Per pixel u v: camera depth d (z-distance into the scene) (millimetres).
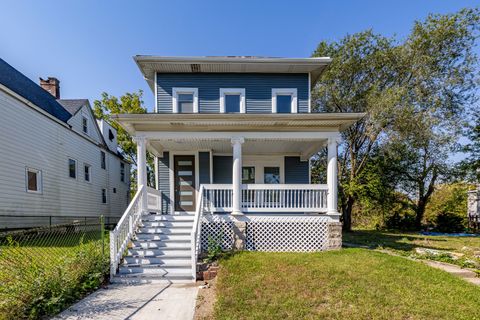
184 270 5359
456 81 13781
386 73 15188
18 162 9062
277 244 7191
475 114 15852
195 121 7215
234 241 7000
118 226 5582
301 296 3998
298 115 7043
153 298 4246
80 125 13578
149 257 5801
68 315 3617
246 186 7375
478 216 18781
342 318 3402
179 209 9680
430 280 4660
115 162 18000
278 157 10617
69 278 4242
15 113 8961
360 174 15438
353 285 4387
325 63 8852
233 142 7504
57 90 14906
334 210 7301
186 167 9820
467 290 4305
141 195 7176
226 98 9289
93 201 14633
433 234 14555
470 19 13883
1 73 10242
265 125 7520
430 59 13703
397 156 15305
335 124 7500
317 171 19234
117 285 4926
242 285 4387
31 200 9672
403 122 12984
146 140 7543
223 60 8555
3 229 8328
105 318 3533
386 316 3449
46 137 10609
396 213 18250
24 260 4625
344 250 6805
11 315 3268
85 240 7914
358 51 15414
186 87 9141
